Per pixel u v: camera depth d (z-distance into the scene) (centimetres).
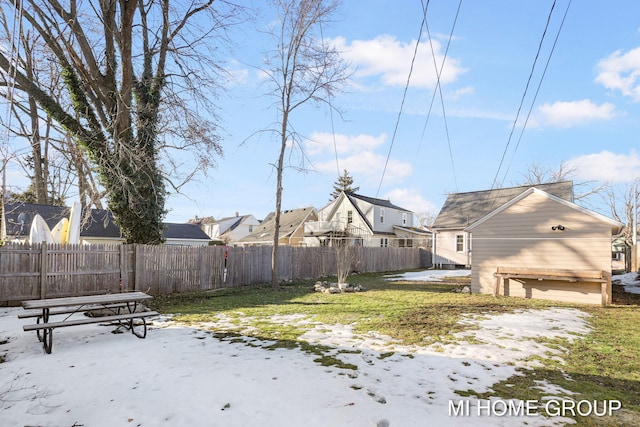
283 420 280
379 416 287
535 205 1054
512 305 873
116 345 505
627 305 909
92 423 281
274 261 1230
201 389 341
